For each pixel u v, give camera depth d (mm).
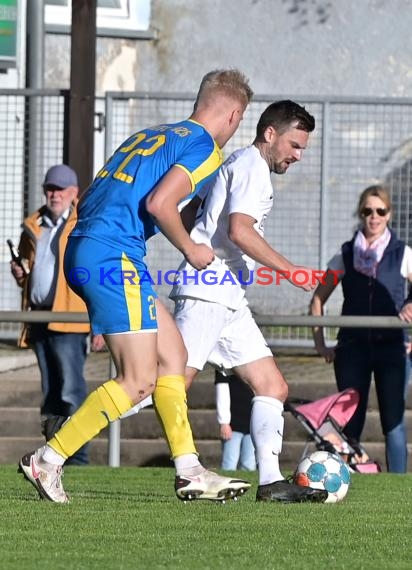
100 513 18562
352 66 53156
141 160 19078
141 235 19109
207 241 21656
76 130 41375
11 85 51562
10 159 46000
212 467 37188
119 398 19234
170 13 53562
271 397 21625
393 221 45594
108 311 18812
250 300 44344
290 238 45812
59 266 33188
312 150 46000
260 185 21062
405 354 31031
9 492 22297
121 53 53594
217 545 15609
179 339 19953
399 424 31031
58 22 53219
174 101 45250
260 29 53344
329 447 30797
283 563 14328
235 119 20234
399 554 15148
